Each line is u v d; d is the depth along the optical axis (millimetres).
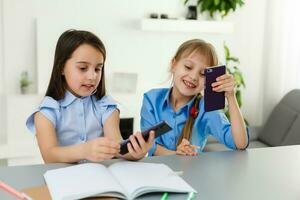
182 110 1508
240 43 3512
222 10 3170
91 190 853
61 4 2875
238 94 3240
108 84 3090
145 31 3154
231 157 1223
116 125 1368
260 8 3512
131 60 3156
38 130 1236
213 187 959
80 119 1318
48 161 1157
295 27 3346
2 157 2719
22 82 2818
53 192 862
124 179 945
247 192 933
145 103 1572
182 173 1052
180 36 3271
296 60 3369
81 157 1077
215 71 1258
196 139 1487
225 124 1418
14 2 2764
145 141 1077
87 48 1208
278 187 970
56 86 1292
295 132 2869
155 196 896
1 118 2834
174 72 1510
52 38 2873
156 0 3150
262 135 3256
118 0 3037
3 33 2773
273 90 3521
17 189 906
